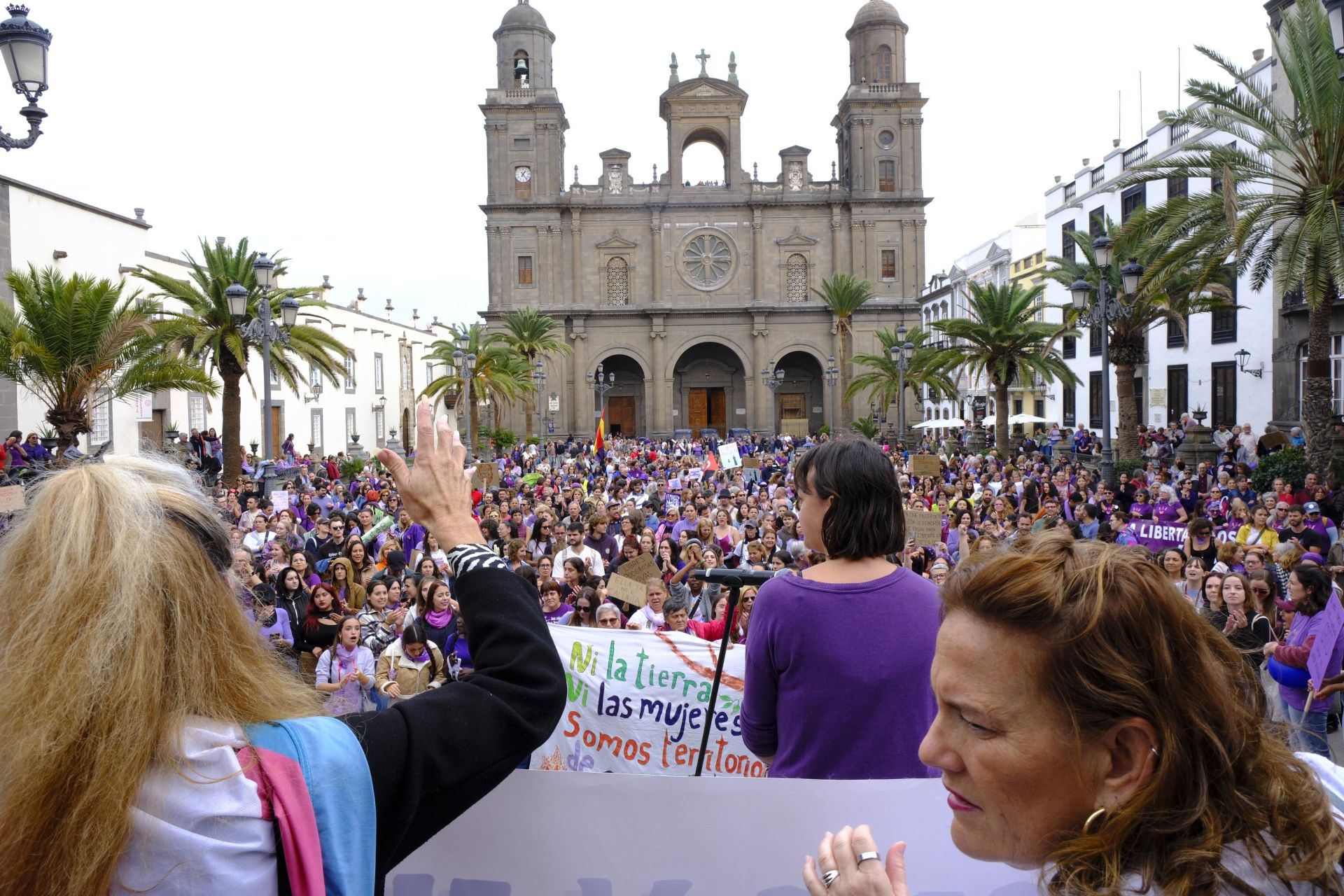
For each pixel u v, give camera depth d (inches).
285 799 55.0
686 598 383.9
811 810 96.5
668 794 96.4
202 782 52.2
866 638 104.0
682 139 2600.9
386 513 665.6
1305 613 282.2
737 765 188.7
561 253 2581.2
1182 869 48.1
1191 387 1409.9
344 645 316.2
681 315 2576.3
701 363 2810.0
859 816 96.2
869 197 2527.1
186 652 53.5
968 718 55.0
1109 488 746.2
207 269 1033.5
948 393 1739.7
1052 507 584.7
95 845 47.0
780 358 2586.1
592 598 359.6
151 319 918.4
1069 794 53.1
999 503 642.8
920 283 2536.9
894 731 102.6
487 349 1934.1
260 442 1720.0
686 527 596.1
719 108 2583.7
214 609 56.7
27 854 47.2
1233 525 532.7
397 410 2640.3
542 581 382.0
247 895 52.8
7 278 757.3
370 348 2386.8
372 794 58.9
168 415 1395.2
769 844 96.5
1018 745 53.1
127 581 51.5
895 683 102.7
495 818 96.1
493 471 727.1
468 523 78.8
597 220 2586.1
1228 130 742.5
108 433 1217.4
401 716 63.6
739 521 675.4
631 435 2819.9
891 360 1999.3
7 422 971.9
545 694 68.6
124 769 48.4
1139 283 766.5
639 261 2586.1
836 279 2358.5
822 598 106.4
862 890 58.3
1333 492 673.0
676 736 189.3
